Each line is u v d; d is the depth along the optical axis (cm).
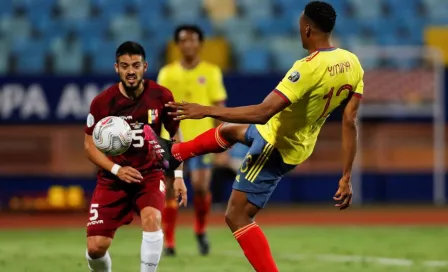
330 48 2373
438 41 7112
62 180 6197
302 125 2416
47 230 5000
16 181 6150
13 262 3531
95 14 7788
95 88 5991
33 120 5984
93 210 2428
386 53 6900
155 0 7881
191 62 3809
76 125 6056
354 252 3916
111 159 2469
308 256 3762
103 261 2448
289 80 2295
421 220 5497
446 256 3769
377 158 6525
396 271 3281
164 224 3712
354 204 6481
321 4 2367
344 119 2428
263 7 7900
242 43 7212
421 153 6544
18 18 7575
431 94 6378
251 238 2467
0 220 5625
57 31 7425
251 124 2498
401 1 8031
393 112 6378
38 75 5975
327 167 6500
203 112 2283
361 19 7750
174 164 2516
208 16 7794
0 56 6906
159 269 3294
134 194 2459
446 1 8044
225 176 5909
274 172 2473
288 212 5994
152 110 2477
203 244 3781
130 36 7338
